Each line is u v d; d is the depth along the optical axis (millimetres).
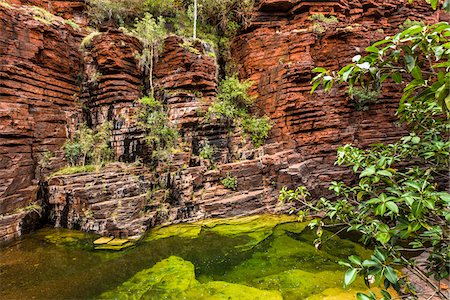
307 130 12367
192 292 5504
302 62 12461
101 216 8703
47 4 12914
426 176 3090
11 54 9336
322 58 13125
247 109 13922
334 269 6328
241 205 10516
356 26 13125
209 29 16500
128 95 11672
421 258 6195
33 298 5355
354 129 12148
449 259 2492
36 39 10141
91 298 5352
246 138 12711
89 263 6848
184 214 10078
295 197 3902
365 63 2074
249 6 15023
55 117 10750
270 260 6938
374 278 2311
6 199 8352
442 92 1689
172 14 16391
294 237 8398
